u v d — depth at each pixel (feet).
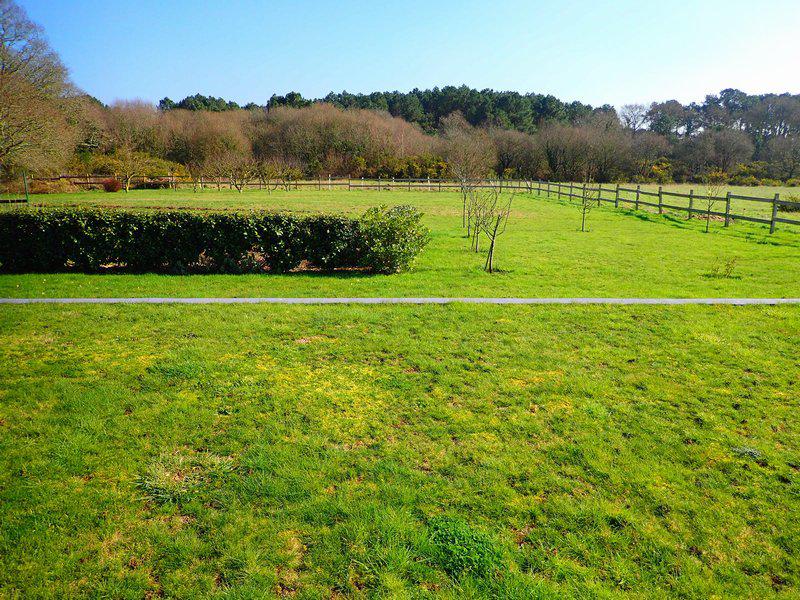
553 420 16.08
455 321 25.98
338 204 98.89
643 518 11.78
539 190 126.21
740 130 224.74
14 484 12.69
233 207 88.33
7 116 110.11
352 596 9.62
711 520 11.73
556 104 294.66
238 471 13.42
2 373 19.26
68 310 27.73
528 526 11.53
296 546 10.85
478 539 10.97
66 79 134.31
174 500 12.30
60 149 122.11
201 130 196.65
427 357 21.16
